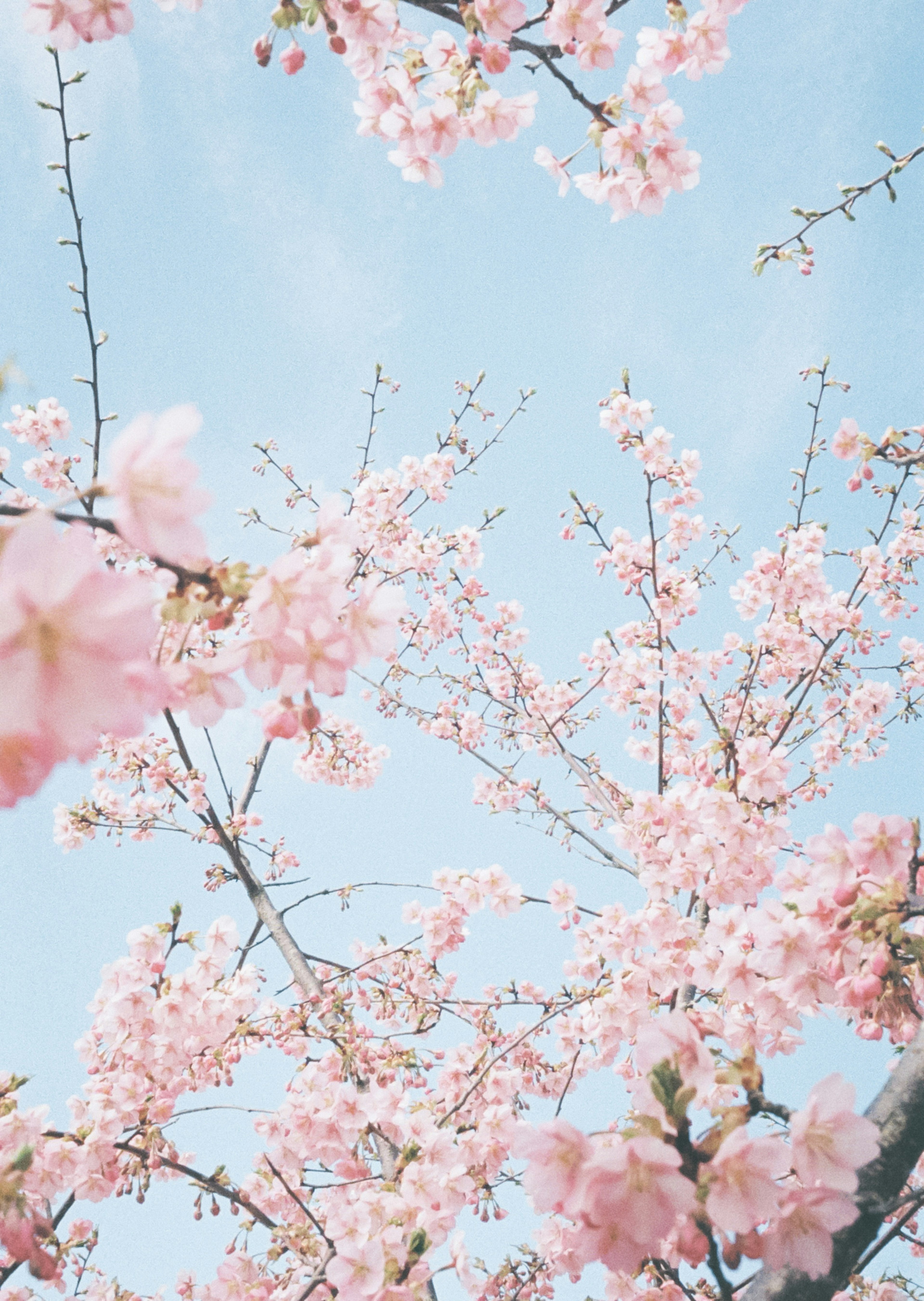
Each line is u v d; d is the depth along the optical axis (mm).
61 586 1127
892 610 7391
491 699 8234
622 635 7137
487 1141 4336
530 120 3688
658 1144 1651
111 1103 4172
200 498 1506
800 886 2727
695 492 6605
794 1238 1769
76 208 4188
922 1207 2475
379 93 3674
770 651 6742
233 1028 4992
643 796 5172
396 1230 2941
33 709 1120
